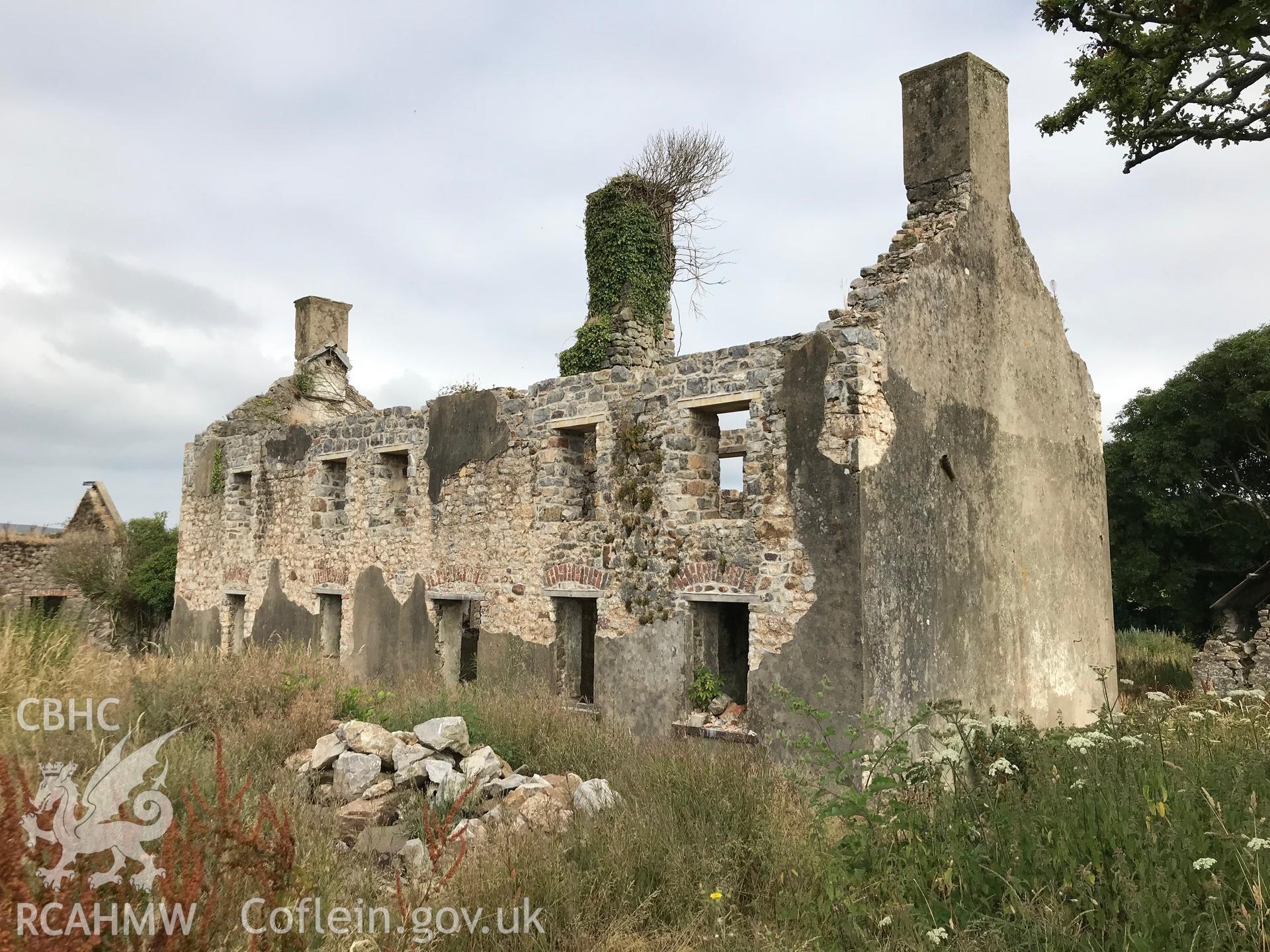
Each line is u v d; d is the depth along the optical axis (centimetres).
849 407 881
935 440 977
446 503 1368
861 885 543
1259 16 788
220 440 1908
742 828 642
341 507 1650
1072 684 1181
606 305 1348
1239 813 510
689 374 1050
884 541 887
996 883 513
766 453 954
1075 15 969
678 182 1602
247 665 1041
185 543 1989
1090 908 460
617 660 1084
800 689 887
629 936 517
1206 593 2089
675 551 1038
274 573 1703
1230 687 1577
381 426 1506
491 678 1223
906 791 677
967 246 1061
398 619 1422
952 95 1080
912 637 909
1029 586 1117
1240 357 2038
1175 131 981
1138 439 2166
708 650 1032
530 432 1249
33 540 2378
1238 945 415
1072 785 566
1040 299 1211
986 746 691
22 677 835
